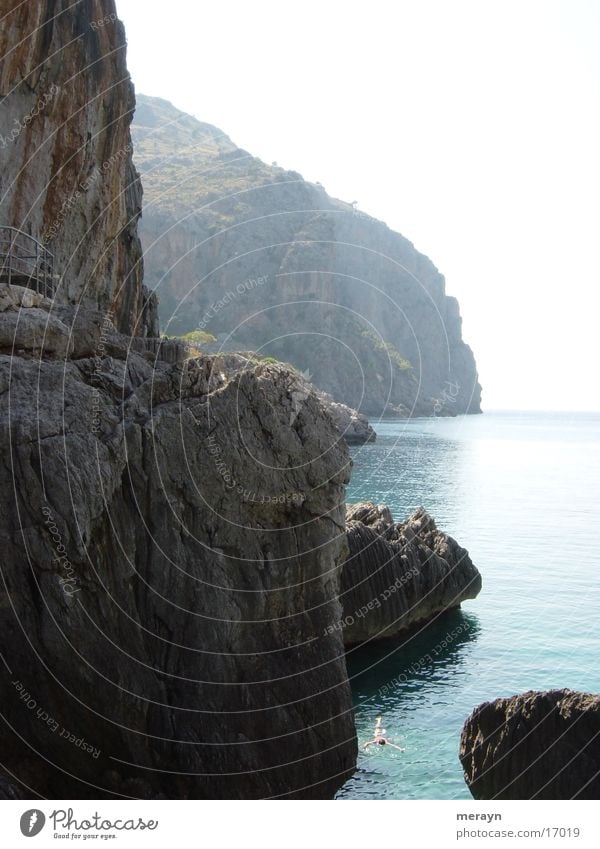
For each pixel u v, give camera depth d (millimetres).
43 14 19859
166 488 14023
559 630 26391
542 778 13641
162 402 14789
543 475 75625
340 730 15586
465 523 47719
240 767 13742
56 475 12578
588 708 13742
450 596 27875
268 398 15602
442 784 15984
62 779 12648
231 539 14781
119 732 12852
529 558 37969
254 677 14602
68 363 14172
